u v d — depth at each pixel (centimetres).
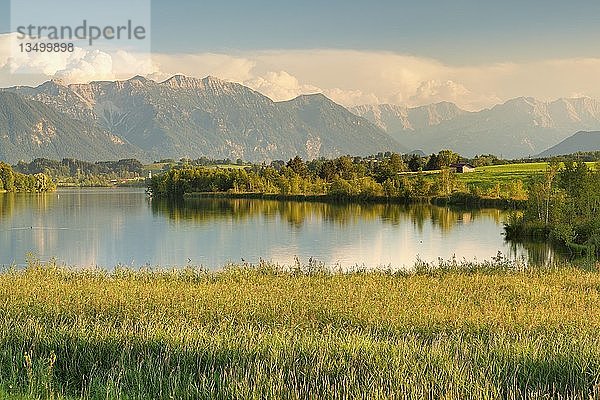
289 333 1666
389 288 2780
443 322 2006
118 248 6119
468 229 7831
